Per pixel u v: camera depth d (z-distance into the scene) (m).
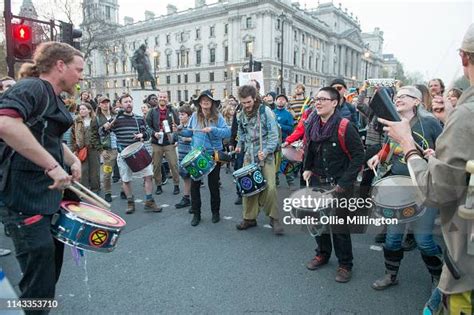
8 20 6.80
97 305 2.96
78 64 2.19
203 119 5.15
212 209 5.14
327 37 77.06
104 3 78.62
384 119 1.79
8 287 1.51
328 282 3.36
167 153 6.80
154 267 3.67
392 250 3.15
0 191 2.06
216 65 62.81
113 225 2.28
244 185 4.38
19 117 1.87
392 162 3.19
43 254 2.07
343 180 3.11
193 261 3.81
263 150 4.41
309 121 3.63
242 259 3.87
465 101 1.47
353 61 88.44
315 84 72.88
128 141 5.73
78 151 6.38
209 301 3.02
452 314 1.59
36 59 2.15
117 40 47.12
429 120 3.10
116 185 7.65
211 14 62.12
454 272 1.53
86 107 6.42
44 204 2.08
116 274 3.52
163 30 69.44
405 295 3.12
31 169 2.04
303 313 2.84
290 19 61.19
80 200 2.56
